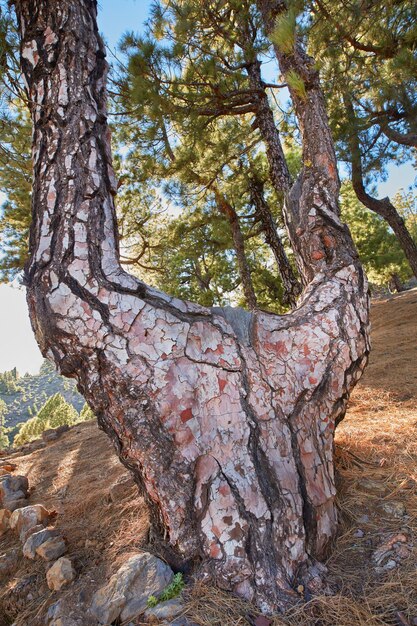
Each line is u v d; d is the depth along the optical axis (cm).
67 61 201
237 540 161
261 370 185
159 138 499
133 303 179
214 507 165
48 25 205
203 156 589
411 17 475
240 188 741
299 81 217
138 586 168
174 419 172
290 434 181
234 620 147
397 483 217
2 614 191
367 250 1741
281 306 1098
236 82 504
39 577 203
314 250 229
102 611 163
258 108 520
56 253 181
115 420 178
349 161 761
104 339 174
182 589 163
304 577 162
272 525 164
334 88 584
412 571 162
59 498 296
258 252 1161
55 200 188
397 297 1135
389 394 361
